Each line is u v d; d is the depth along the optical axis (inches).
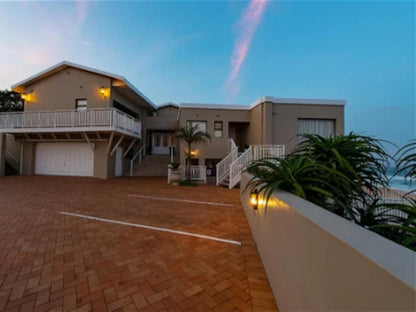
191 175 411.5
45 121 417.7
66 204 215.9
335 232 33.5
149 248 115.2
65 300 73.1
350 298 28.1
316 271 38.8
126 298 74.6
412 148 68.2
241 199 226.2
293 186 81.5
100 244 119.8
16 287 79.6
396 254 25.4
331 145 91.0
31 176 439.5
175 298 74.9
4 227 145.6
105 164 441.7
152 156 587.8
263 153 324.8
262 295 75.1
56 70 456.4
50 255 105.6
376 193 87.3
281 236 64.0
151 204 222.2
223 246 118.2
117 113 414.0
